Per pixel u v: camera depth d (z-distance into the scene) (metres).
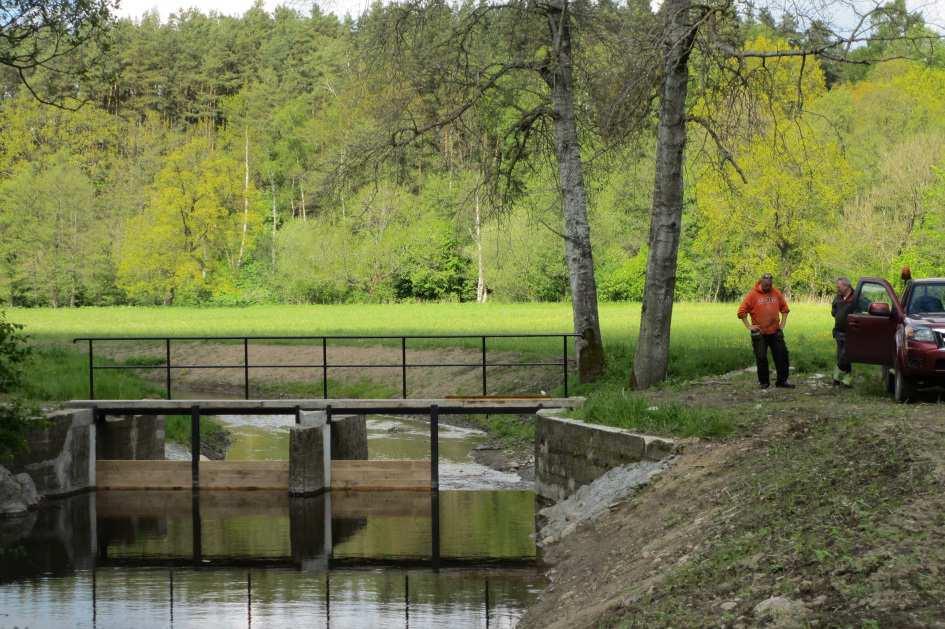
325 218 25.02
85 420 21.16
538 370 30.42
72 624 12.05
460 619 11.86
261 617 12.26
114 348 46.88
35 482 20.05
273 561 15.37
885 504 8.58
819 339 30.98
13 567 15.14
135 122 114.75
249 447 26.70
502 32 23.09
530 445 24.59
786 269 61.56
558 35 21.92
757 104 20.16
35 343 45.84
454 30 22.84
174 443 25.22
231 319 63.06
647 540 11.38
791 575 7.60
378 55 22.84
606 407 16.92
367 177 23.59
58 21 21.64
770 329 19.14
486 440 26.31
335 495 20.48
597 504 14.58
